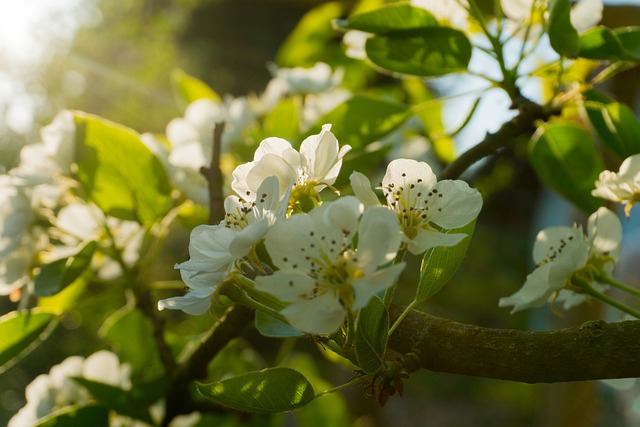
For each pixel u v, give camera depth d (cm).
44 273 55
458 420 231
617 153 56
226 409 60
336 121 59
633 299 86
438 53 56
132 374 63
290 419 88
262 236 43
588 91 55
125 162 59
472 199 45
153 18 171
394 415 237
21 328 56
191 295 44
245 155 62
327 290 42
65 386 61
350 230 43
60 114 58
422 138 82
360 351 43
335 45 81
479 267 224
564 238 52
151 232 60
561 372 43
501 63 55
